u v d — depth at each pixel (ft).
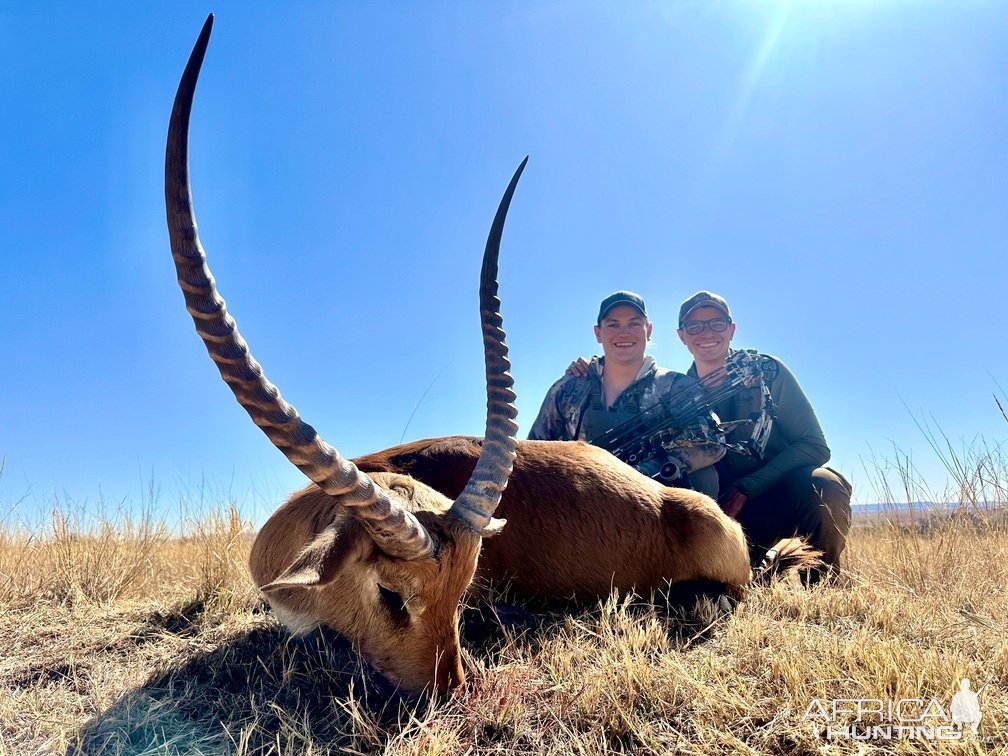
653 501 5.71
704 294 8.02
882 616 4.73
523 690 3.94
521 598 5.43
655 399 7.38
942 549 6.61
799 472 7.05
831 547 6.75
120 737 3.67
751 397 7.21
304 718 3.82
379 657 4.02
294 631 4.48
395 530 3.61
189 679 4.29
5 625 5.16
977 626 4.70
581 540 5.43
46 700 4.03
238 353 3.17
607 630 4.54
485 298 4.27
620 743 3.49
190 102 2.74
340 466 3.46
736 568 5.52
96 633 4.99
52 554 6.58
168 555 7.40
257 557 4.92
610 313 7.54
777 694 3.66
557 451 5.88
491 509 4.05
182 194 2.87
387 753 3.44
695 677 3.86
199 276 2.99
